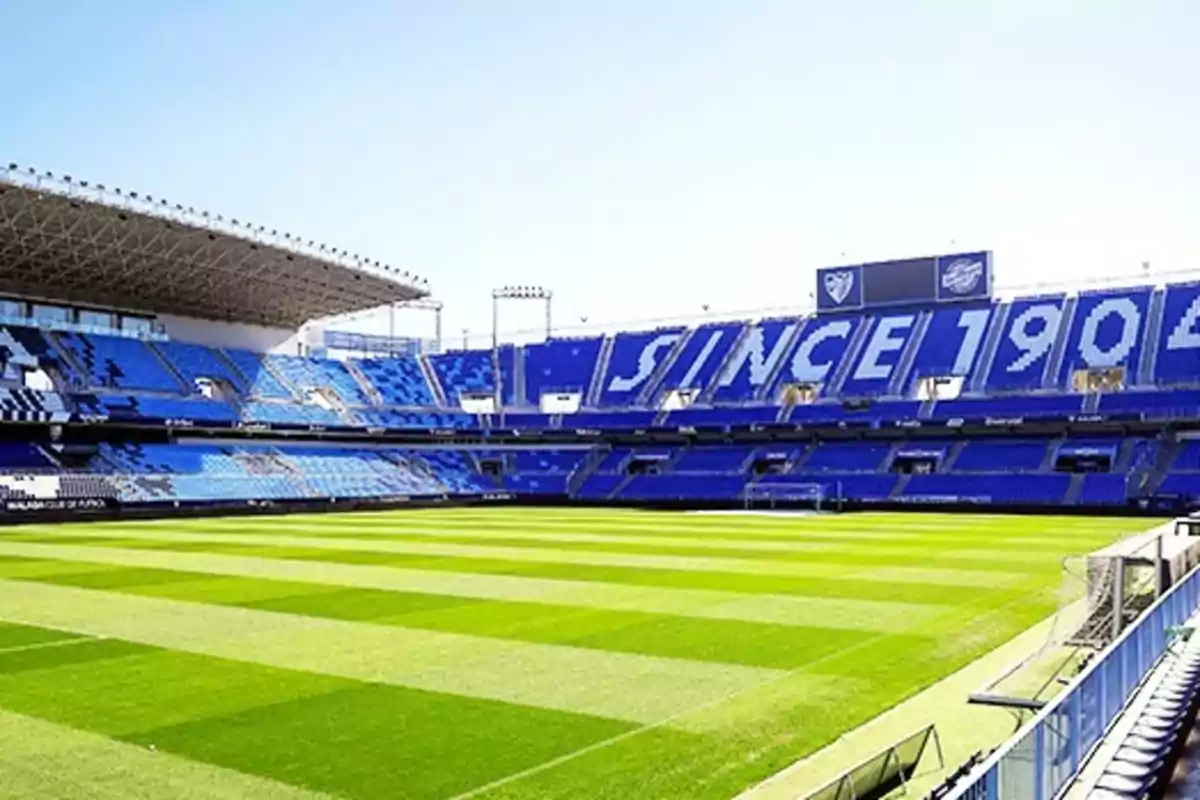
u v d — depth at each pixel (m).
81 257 49.06
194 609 18.05
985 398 57.62
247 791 8.68
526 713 11.05
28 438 52.41
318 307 62.94
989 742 9.88
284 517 47.88
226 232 46.31
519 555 27.80
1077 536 34.03
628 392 69.19
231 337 66.31
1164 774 9.02
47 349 54.69
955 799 5.38
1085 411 54.16
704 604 18.58
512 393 73.00
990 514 48.12
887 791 8.25
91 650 14.41
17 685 12.32
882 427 59.69
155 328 61.75
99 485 49.56
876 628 16.09
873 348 64.00
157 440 57.09
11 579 22.53
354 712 11.09
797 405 62.53
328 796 8.58
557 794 8.63
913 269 65.50
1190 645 12.23
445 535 35.28
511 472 67.81
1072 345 58.31
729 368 67.69
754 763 9.40
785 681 12.55
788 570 23.91
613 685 12.32
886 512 50.31
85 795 8.59
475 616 17.25
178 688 12.16
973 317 62.97
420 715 10.97
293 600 19.11
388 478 62.53
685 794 8.62
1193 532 18.81
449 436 69.00
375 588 20.84
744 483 59.47
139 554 28.28
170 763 9.41
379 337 77.69
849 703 11.52
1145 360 55.53
